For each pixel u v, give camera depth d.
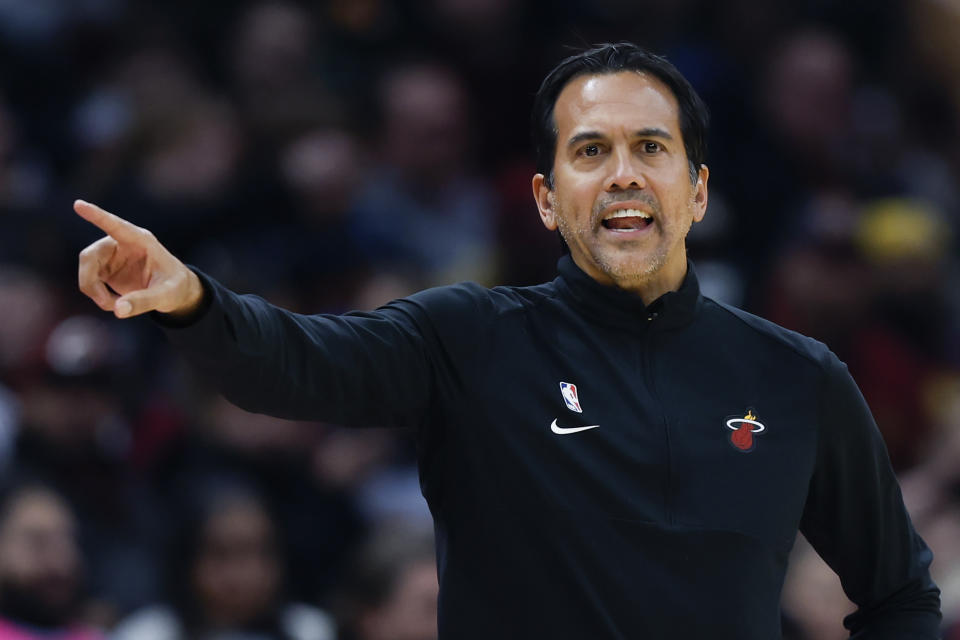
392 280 24.45
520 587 9.27
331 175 25.36
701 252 22.97
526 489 9.38
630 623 9.15
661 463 9.48
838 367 10.08
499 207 26.34
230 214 25.44
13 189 25.27
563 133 10.04
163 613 18.55
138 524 20.23
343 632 17.53
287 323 8.96
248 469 21.45
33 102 27.81
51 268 24.42
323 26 29.50
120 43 28.66
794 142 29.14
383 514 21.58
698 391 9.81
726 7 30.67
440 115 27.27
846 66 29.72
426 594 17.22
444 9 29.88
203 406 21.98
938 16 31.86
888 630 10.60
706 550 9.34
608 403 9.61
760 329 10.16
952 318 27.25
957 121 31.59
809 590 17.98
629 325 9.87
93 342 20.36
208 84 28.91
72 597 17.41
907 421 24.55
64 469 19.67
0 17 28.12
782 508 9.64
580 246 9.94
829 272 25.06
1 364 21.45
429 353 9.58
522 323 9.86
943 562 19.61
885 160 29.98
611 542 9.27
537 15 30.45
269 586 18.50
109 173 25.66
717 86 29.06
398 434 22.56
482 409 9.53
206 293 8.50
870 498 10.32
